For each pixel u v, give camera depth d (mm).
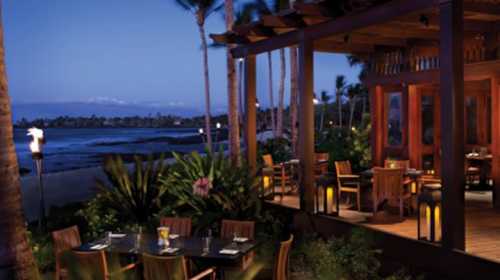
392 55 12484
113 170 10531
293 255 7484
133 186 10070
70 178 17672
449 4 6121
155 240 6734
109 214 10164
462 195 6184
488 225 7891
